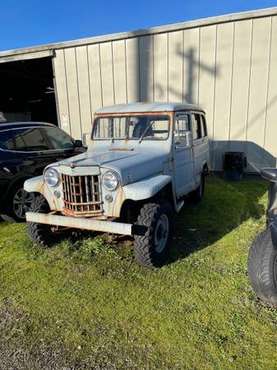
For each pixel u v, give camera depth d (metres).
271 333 2.74
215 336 2.72
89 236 4.73
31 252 4.36
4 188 5.25
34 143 5.71
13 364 2.49
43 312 3.11
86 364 2.47
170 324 2.89
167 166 4.55
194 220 5.40
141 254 3.70
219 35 7.96
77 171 3.77
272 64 7.64
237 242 4.50
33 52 9.96
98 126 5.20
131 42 8.84
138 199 3.59
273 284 2.94
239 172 8.04
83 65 9.53
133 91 9.13
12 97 19.75
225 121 8.37
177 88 8.66
